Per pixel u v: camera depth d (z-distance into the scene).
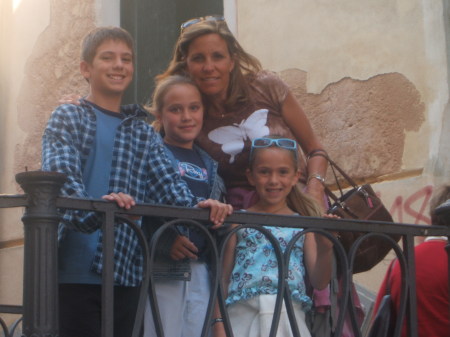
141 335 3.63
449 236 3.68
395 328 3.66
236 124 4.11
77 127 3.59
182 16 6.68
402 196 5.41
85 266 3.51
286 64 6.04
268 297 3.70
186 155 3.99
